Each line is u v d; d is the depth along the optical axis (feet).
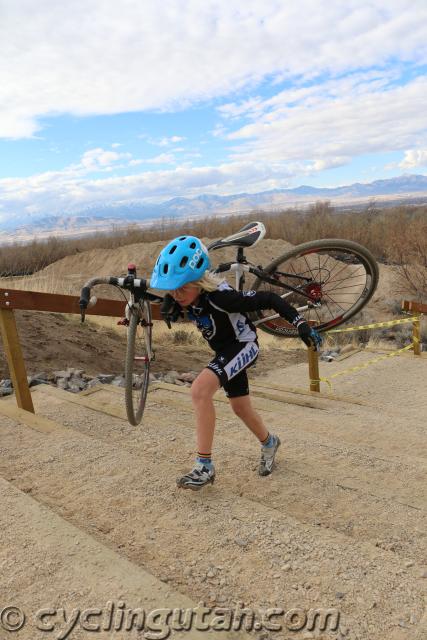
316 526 9.64
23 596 7.32
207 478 10.55
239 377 11.45
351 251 15.94
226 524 9.53
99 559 8.05
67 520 9.79
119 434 15.10
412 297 69.26
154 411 18.43
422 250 77.56
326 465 13.38
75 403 17.92
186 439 14.58
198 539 9.08
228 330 10.79
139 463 12.07
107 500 10.46
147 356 13.07
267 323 17.02
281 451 14.29
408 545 9.33
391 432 17.51
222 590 7.76
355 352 35.27
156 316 18.76
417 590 7.64
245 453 13.48
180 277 9.90
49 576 7.70
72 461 12.28
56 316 35.58
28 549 8.34
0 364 23.67
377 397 26.05
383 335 47.09
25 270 130.00
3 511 9.53
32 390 19.48
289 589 7.73
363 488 11.64
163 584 7.50
